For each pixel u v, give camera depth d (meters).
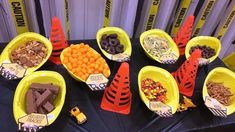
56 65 0.91
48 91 0.75
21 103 0.73
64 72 0.89
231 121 0.86
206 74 1.00
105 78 0.81
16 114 0.68
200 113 0.86
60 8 1.05
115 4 1.10
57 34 0.88
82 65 0.82
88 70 0.81
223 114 0.80
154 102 0.78
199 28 1.33
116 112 0.81
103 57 0.93
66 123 0.76
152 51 0.96
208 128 0.83
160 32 1.04
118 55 0.90
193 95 0.91
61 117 0.77
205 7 1.23
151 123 0.80
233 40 1.46
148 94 0.82
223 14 1.30
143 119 0.81
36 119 0.68
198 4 1.21
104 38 0.96
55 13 1.08
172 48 0.99
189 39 1.09
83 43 0.96
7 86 0.82
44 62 0.84
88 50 0.88
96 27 1.23
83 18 1.17
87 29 1.23
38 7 1.04
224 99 0.86
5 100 0.78
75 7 1.12
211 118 0.85
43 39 0.90
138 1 1.13
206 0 1.20
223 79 0.93
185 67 0.89
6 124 0.73
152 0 1.12
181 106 0.85
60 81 0.78
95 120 0.78
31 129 0.66
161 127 0.80
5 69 0.78
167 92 0.85
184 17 1.25
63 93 0.75
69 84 0.86
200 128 0.82
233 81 0.91
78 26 1.20
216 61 1.07
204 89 0.86
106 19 1.17
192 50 1.02
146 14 1.19
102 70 0.82
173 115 0.84
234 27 1.37
